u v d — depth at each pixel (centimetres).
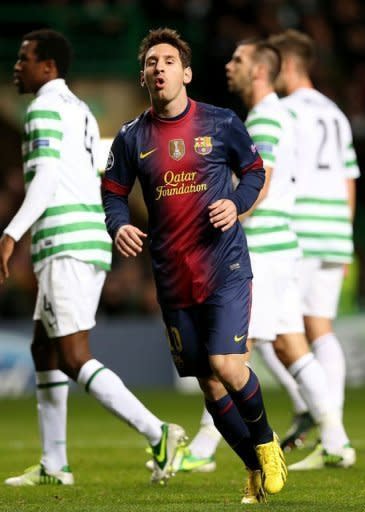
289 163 2416
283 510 1720
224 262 1800
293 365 2505
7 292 5634
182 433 2150
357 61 6894
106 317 5825
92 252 2191
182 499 1923
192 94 6412
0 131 6334
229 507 1769
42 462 2233
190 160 1814
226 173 1834
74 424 3894
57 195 2181
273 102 2403
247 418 1798
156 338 5450
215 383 1856
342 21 6944
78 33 6259
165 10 6488
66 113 2198
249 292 1814
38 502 1895
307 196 2730
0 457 2791
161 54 1814
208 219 1803
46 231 2180
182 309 1825
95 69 6216
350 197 2870
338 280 2789
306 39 2805
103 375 2152
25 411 4453
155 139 1834
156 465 2150
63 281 2172
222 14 6531
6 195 6334
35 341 2244
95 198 2222
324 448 2486
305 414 2888
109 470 2469
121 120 6203
